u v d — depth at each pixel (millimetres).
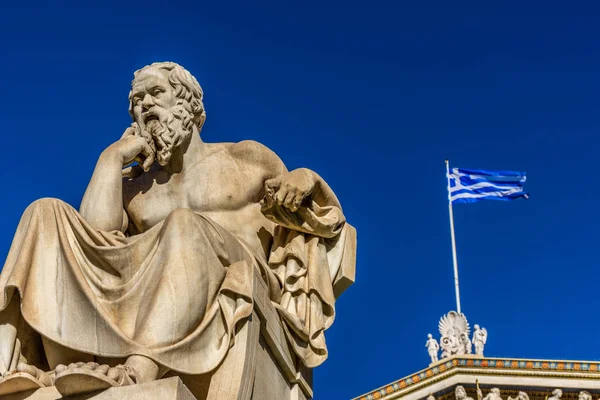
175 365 7598
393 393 43312
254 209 9359
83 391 7172
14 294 7762
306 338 8945
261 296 8320
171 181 9234
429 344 44875
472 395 42812
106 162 8633
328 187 9508
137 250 8055
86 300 7727
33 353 7871
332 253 9586
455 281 45125
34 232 7902
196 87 9328
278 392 8641
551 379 42219
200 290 7867
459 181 42594
